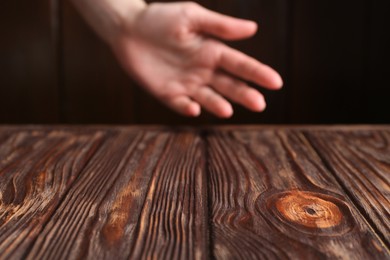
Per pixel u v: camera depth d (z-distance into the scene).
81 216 0.42
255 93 0.69
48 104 1.12
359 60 1.07
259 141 0.60
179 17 0.69
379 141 0.60
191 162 0.54
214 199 0.45
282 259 0.36
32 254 0.37
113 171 0.51
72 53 1.09
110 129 0.65
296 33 1.07
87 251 0.37
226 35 0.70
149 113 1.12
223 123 1.11
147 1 1.05
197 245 0.38
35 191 0.47
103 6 0.74
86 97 1.11
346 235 0.39
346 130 0.64
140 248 0.38
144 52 0.73
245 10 1.06
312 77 1.08
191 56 0.71
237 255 0.37
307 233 0.40
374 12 1.05
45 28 1.09
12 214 0.42
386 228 0.40
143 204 0.44
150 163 0.53
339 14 1.06
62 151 0.57
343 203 0.44
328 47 1.07
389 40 1.06
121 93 1.11
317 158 0.55
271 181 0.49
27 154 0.56
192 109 0.71
